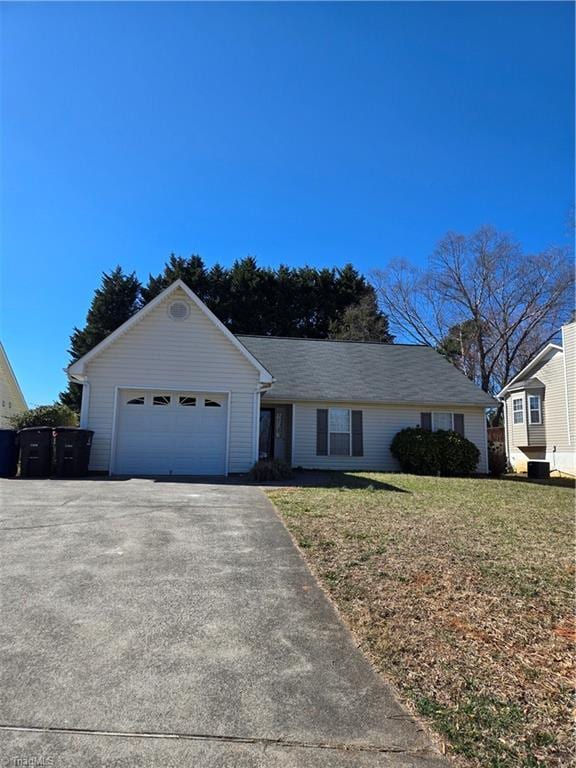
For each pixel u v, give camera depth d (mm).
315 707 2559
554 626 3609
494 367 33688
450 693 2705
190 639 3285
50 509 7367
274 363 19141
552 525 7324
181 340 13430
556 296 30781
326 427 17594
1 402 25281
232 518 6965
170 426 13250
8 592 4004
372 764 2139
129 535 5859
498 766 2133
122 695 2617
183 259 34906
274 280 35156
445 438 16922
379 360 20406
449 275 33375
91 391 12969
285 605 3891
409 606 3914
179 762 2121
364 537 6023
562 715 2514
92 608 3729
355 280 36094
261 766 2107
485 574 4750
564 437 23156
